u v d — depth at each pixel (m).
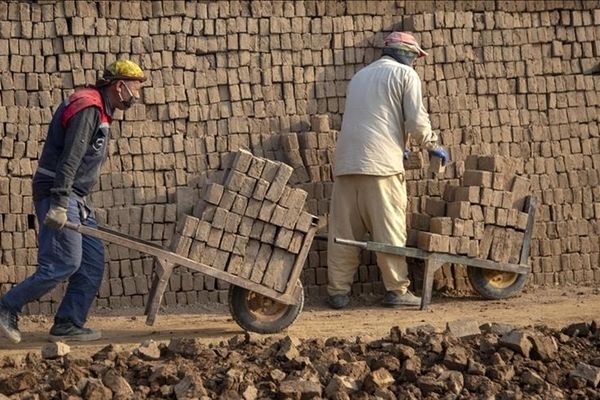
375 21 14.33
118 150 13.55
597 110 14.86
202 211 11.59
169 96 13.70
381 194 13.29
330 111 14.20
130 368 10.23
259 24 14.02
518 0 14.69
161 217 13.59
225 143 13.85
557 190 14.69
